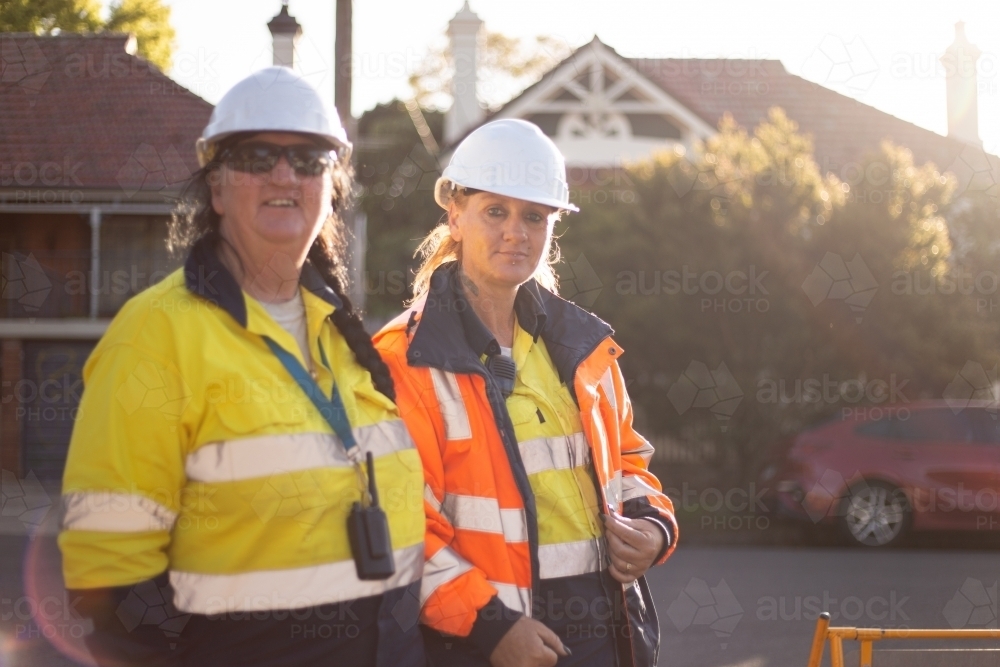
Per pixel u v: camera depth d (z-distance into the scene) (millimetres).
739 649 6684
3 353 19484
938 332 12273
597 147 21562
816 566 9930
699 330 12367
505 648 2514
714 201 12484
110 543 1979
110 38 13594
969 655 3521
